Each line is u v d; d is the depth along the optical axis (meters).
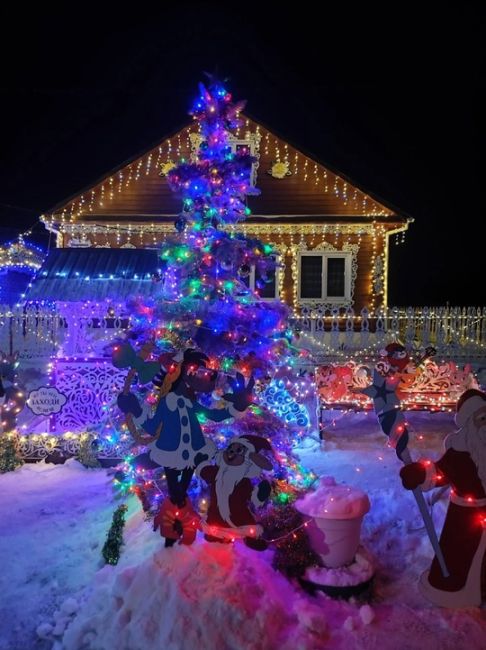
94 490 6.72
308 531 4.33
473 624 3.85
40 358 15.12
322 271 19.83
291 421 7.96
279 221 19.17
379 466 7.23
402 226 19.34
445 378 9.23
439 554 4.12
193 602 3.64
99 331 12.45
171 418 4.33
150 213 19.91
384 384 4.39
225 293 5.92
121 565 4.47
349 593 4.14
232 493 4.29
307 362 10.43
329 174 19.77
